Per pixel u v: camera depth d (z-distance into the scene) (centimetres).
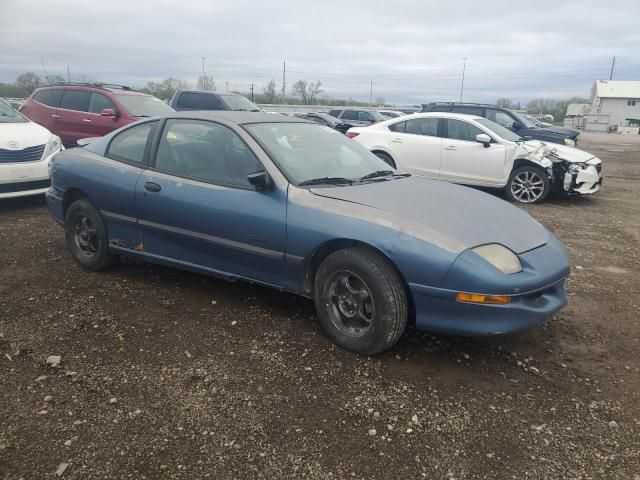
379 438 266
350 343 346
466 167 956
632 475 245
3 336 361
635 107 7688
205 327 381
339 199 356
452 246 316
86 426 271
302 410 287
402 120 1027
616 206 939
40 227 648
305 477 240
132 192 438
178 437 264
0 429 267
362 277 333
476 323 314
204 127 421
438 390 309
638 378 329
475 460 253
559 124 7744
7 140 707
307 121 477
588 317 418
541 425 280
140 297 432
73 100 1073
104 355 339
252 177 367
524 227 366
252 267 388
